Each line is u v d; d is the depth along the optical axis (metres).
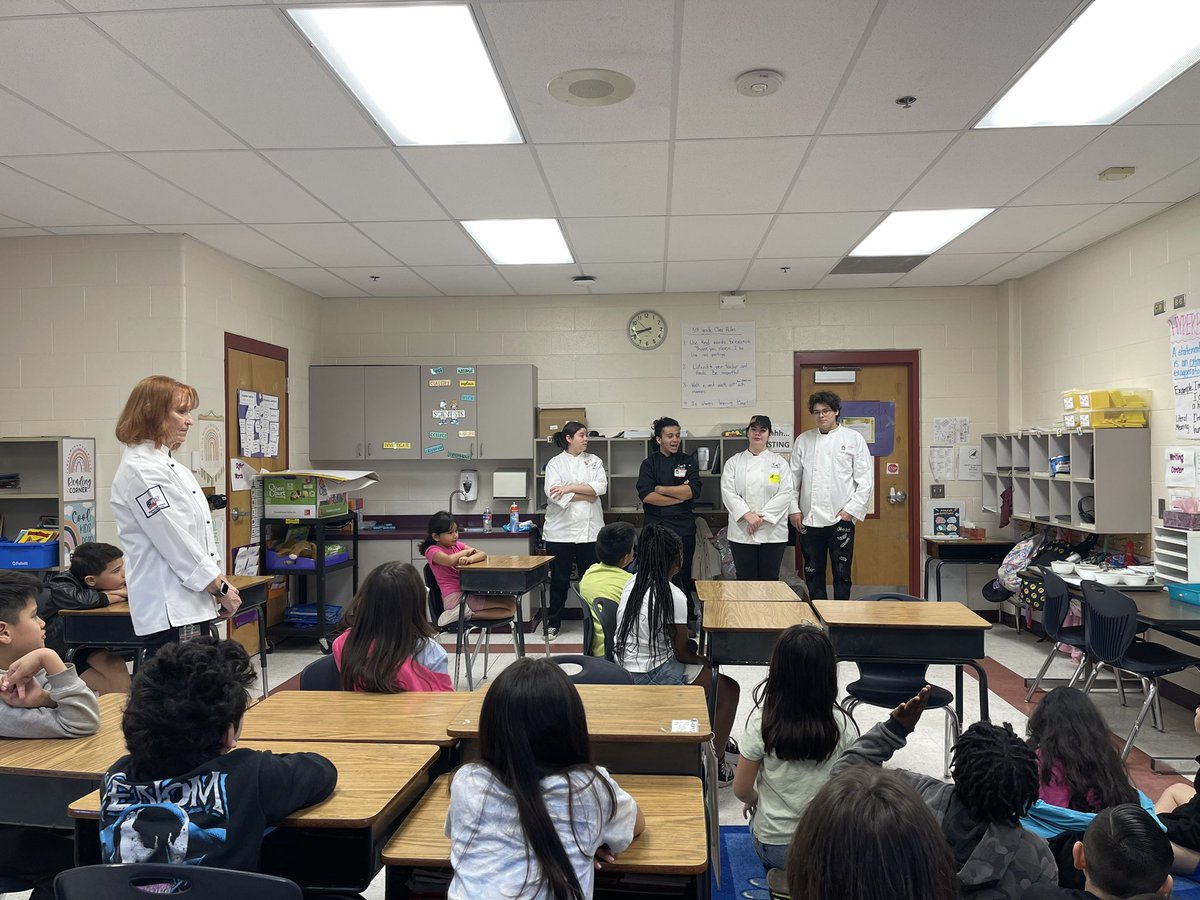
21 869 2.03
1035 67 3.03
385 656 2.59
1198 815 2.02
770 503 6.10
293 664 5.76
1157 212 4.87
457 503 7.34
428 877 1.78
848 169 4.08
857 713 4.47
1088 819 1.96
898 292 7.09
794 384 7.15
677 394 7.23
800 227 5.15
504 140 3.68
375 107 3.32
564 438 6.61
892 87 3.15
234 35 2.74
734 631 3.30
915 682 3.44
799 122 3.48
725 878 2.77
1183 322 4.67
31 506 5.17
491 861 1.46
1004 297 6.90
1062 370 6.08
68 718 2.09
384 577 2.66
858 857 1.08
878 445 7.16
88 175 4.10
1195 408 4.58
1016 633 6.46
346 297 7.34
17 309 5.21
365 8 2.58
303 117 3.41
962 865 1.62
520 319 7.30
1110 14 2.68
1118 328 5.35
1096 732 2.20
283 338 6.62
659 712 2.24
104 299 5.18
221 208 4.65
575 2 2.54
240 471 5.85
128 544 3.27
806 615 3.50
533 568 4.85
